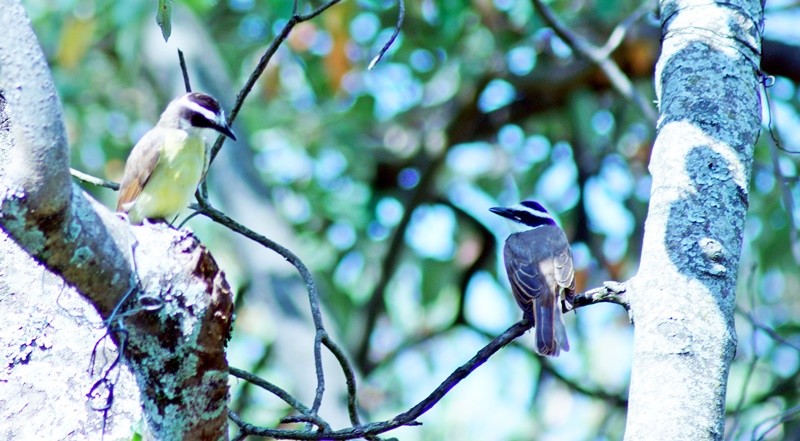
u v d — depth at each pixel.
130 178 8.53
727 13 6.99
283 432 7.07
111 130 17.58
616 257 17.42
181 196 8.62
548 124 18.61
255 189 15.73
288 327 14.59
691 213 6.26
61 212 5.54
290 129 16.95
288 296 14.91
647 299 6.11
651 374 5.86
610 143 17.92
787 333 15.80
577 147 18.09
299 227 17.62
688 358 5.84
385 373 17.47
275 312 14.80
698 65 6.82
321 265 17.08
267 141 17.31
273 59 16.80
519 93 18.11
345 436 7.00
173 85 16.50
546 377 17.30
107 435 6.48
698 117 6.59
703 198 6.30
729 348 5.92
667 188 6.42
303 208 17.64
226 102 16.56
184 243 6.04
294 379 14.34
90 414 6.48
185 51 16.75
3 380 6.45
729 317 6.00
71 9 15.10
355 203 17.53
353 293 17.86
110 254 5.81
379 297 17.52
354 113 17.64
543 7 12.99
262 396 14.80
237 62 18.22
